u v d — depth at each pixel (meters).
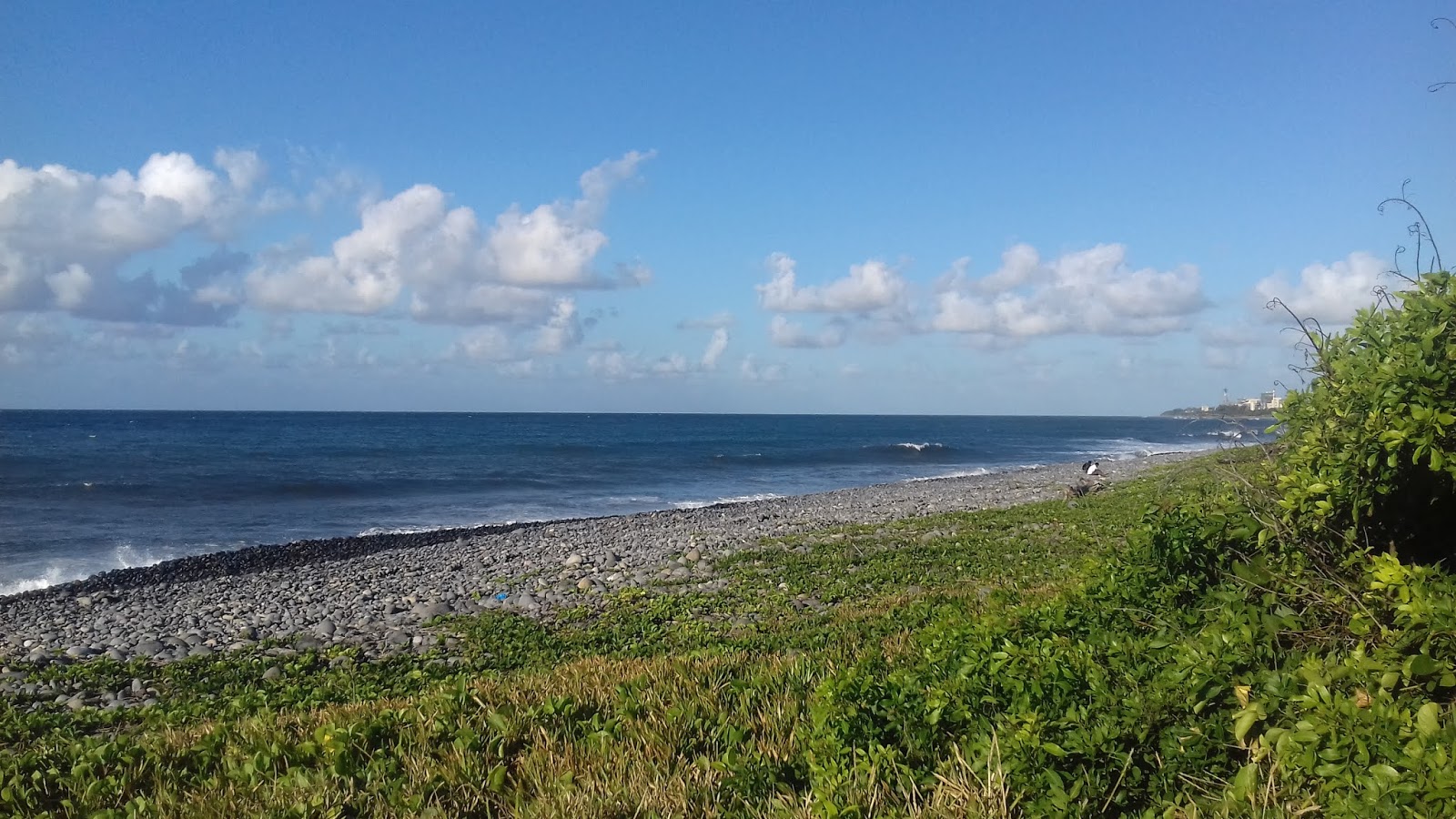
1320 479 5.33
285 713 8.92
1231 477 7.17
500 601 17.86
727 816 5.15
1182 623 5.98
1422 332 4.93
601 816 5.25
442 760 6.24
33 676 12.70
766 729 6.26
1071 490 33.03
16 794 6.16
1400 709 4.08
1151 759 4.61
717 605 15.80
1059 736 4.72
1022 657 5.68
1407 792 3.56
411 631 15.26
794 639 11.23
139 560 28.09
